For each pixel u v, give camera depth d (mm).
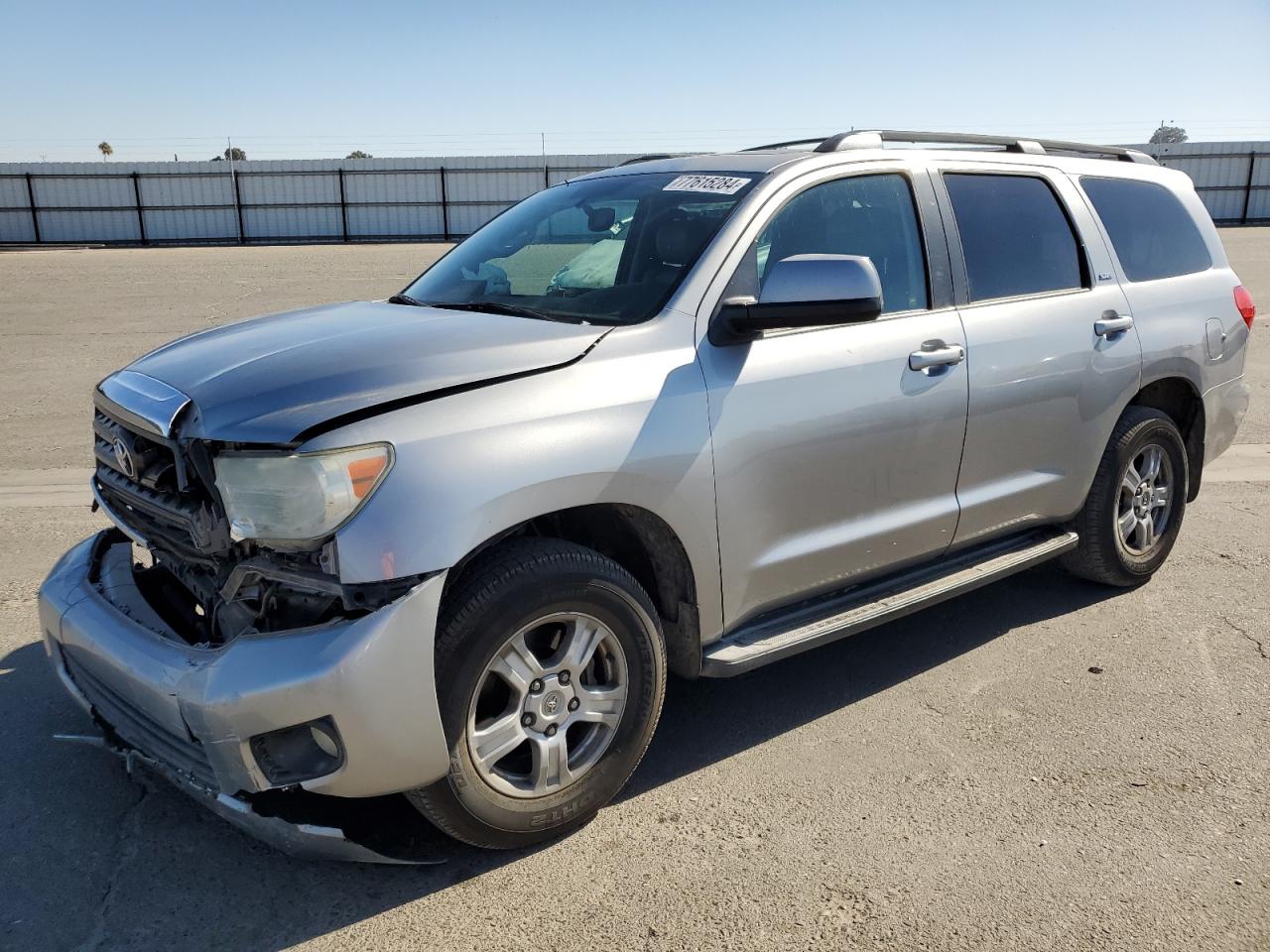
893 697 3965
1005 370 4016
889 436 3645
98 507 3531
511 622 2768
